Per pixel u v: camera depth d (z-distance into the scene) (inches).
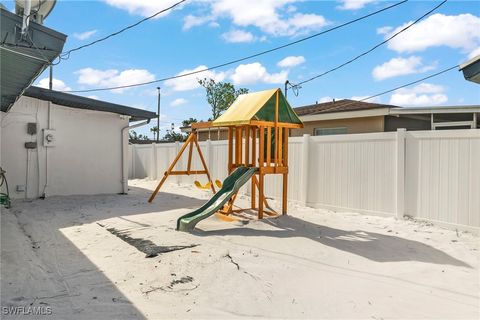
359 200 313.4
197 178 545.3
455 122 485.1
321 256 198.7
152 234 243.0
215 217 294.7
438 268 180.7
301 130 621.6
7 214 311.0
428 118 534.3
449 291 152.3
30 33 185.0
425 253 205.2
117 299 142.3
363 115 517.7
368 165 307.6
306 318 129.6
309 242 224.5
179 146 587.8
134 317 126.7
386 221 281.7
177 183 587.2
